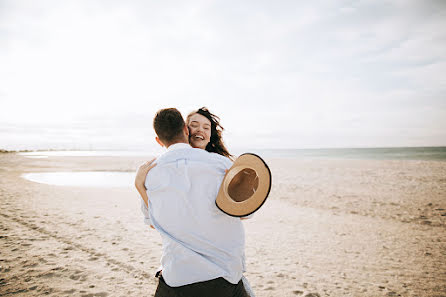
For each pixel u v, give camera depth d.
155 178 1.35
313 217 7.48
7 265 3.77
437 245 5.28
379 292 3.45
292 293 3.39
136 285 3.36
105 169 20.80
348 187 12.30
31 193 9.80
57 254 4.25
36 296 3.00
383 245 5.29
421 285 3.66
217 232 1.29
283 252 4.89
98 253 4.39
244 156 1.21
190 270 1.26
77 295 3.07
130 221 6.46
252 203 1.11
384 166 22.84
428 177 15.09
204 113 2.39
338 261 4.48
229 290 1.28
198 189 1.28
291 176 16.61
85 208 7.70
